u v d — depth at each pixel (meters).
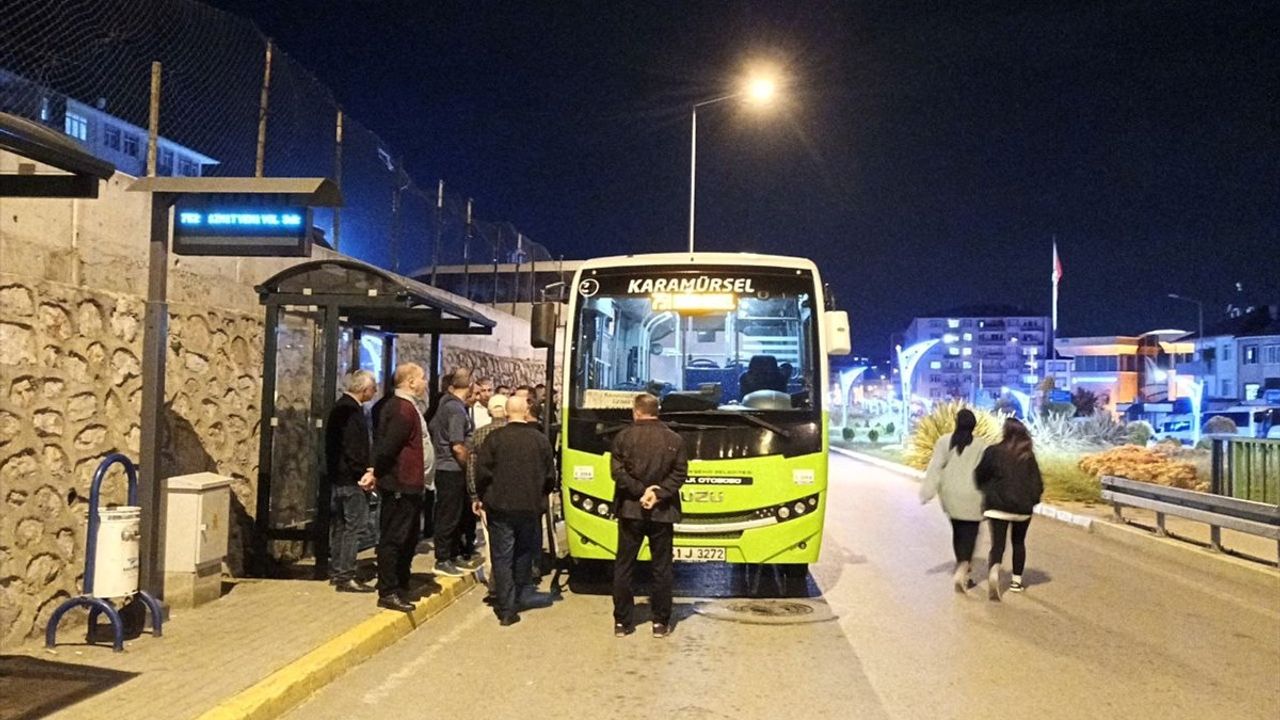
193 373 9.29
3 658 6.67
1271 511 10.90
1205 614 9.35
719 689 6.82
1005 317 117.38
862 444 45.09
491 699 6.53
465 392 10.35
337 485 9.07
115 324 8.06
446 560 10.20
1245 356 73.94
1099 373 99.69
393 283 9.62
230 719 5.57
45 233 7.32
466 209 20.53
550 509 10.70
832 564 12.00
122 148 10.94
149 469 7.57
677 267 9.94
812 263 9.97
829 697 6.66
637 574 11.14
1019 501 9.81
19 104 9.03
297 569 10.17
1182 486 18.30
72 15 9.28
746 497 9.28
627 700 6.55
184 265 9.24
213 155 11.43
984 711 6.40
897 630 8.60
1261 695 6.80
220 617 8.00
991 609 9.48
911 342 124.12
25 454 7.03
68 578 7.45
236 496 9.92
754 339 9.77
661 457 8.24
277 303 9.68
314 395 10.30
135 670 6.45
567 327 9.93
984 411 26.73
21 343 7.02
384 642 7.80
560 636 8.30
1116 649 8.00
